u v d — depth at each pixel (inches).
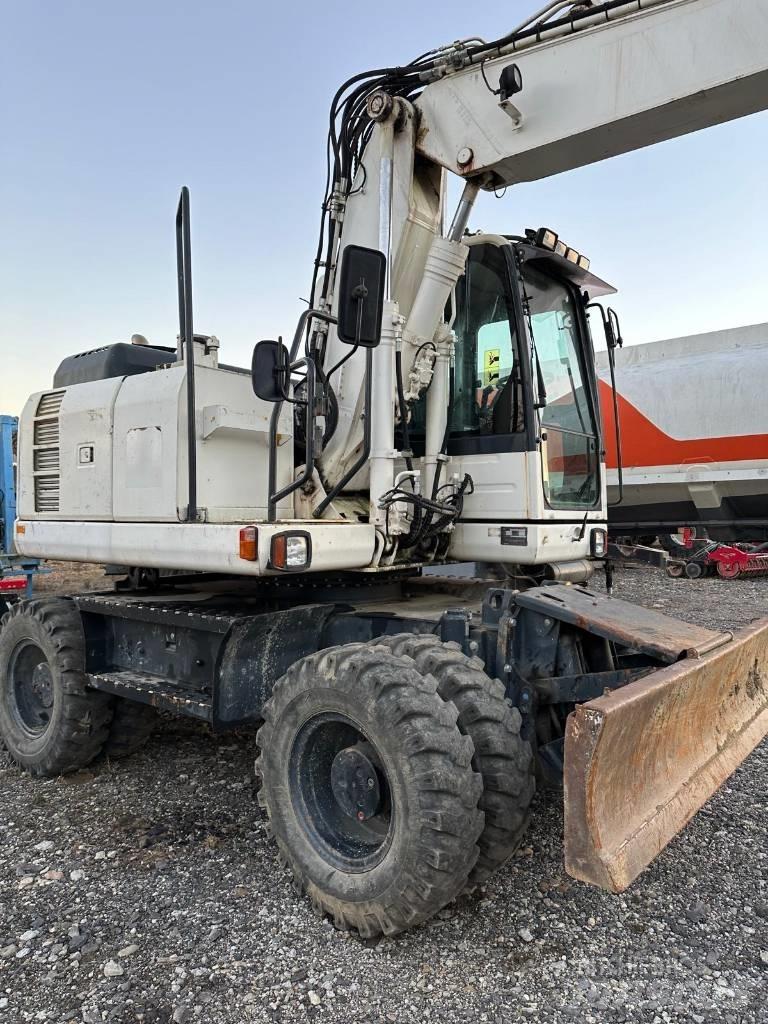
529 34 125.5
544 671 112.8
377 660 102.8
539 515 140.2
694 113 117.6
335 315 147.9
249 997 89.0
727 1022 83.4
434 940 99.2
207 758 170.4
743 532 497.4
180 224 126.6
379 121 138.2
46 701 165.6
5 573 328.8
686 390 486.0
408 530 135.3
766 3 107.2
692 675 96.5
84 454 157.4
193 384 126.4
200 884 114.8
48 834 133.0
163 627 149.2
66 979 92.4
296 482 129.0
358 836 107.9
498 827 98.3
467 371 151.9
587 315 174.9
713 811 138.3
